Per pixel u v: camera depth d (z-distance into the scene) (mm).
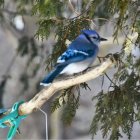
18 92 25359
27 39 18000
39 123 29172
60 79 10148
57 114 27219
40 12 10188
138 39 10133
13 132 10945
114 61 10078
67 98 11125
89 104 34062
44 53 17781
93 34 11133
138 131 29797
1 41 32094
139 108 10344
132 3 10133
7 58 31672
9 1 19609
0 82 21203
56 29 10836
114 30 10750
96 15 12422
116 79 10562
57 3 10234
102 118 10656
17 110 10828
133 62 10844
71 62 10562
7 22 20562
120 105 10430
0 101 19797
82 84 11219
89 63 10906
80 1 11258
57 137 28203
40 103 10516
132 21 10070
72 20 10812
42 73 20875
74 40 10969
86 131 33531
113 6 10328
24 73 20438
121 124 10469
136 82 10469
